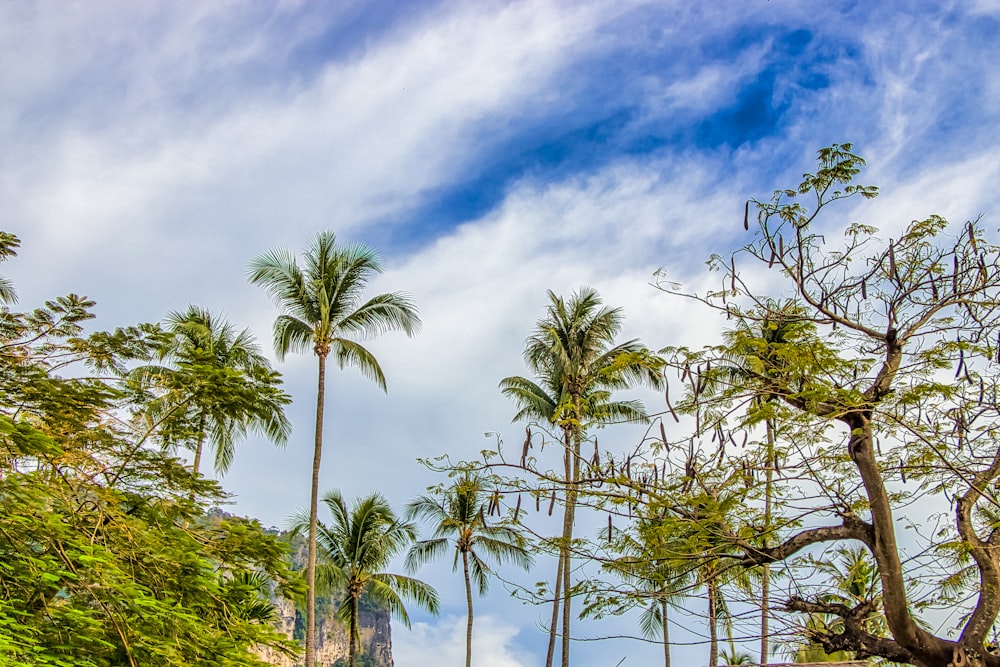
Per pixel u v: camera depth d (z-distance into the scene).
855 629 10.02
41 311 12.71
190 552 11.81
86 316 12.95
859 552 10.80
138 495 12.57
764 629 10.16
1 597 9.35
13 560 9.59
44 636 9.22
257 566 13.32
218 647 11.05
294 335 25.78
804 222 9.92
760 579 10.77
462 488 10.45
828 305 10.11
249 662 11.32
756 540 10.23
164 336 13.33
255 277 25.64
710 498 9.70
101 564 10.00
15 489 9.59
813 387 9.42
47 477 11.00
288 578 13.48
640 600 10.55
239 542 13.08
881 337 9.85
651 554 10.44
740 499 10.07
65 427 11.66
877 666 10.09
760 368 9.86
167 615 10.55
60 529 9.87
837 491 10.37
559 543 10.77
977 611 9.50
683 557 10.09
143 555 11.27
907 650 9.47
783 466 9.90
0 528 9.55
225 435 25.42
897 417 9.38
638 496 9.95
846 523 9.87
